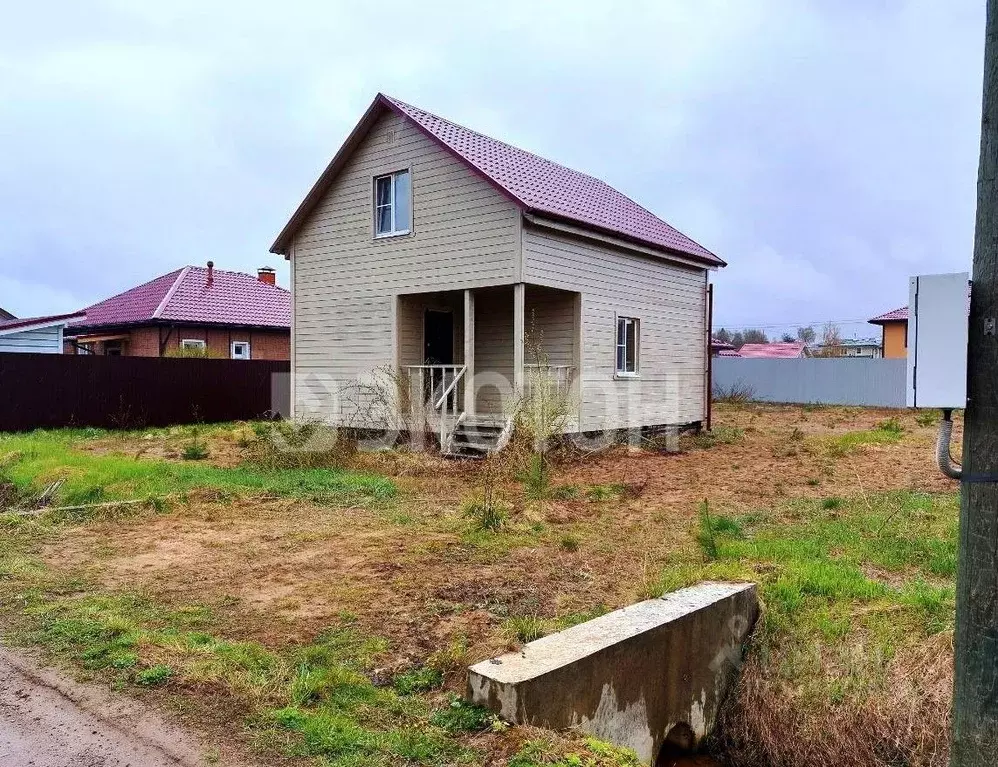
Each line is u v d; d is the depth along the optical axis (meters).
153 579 5.60
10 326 18.52
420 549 6.50
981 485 2.38
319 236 15.27
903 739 4.16
